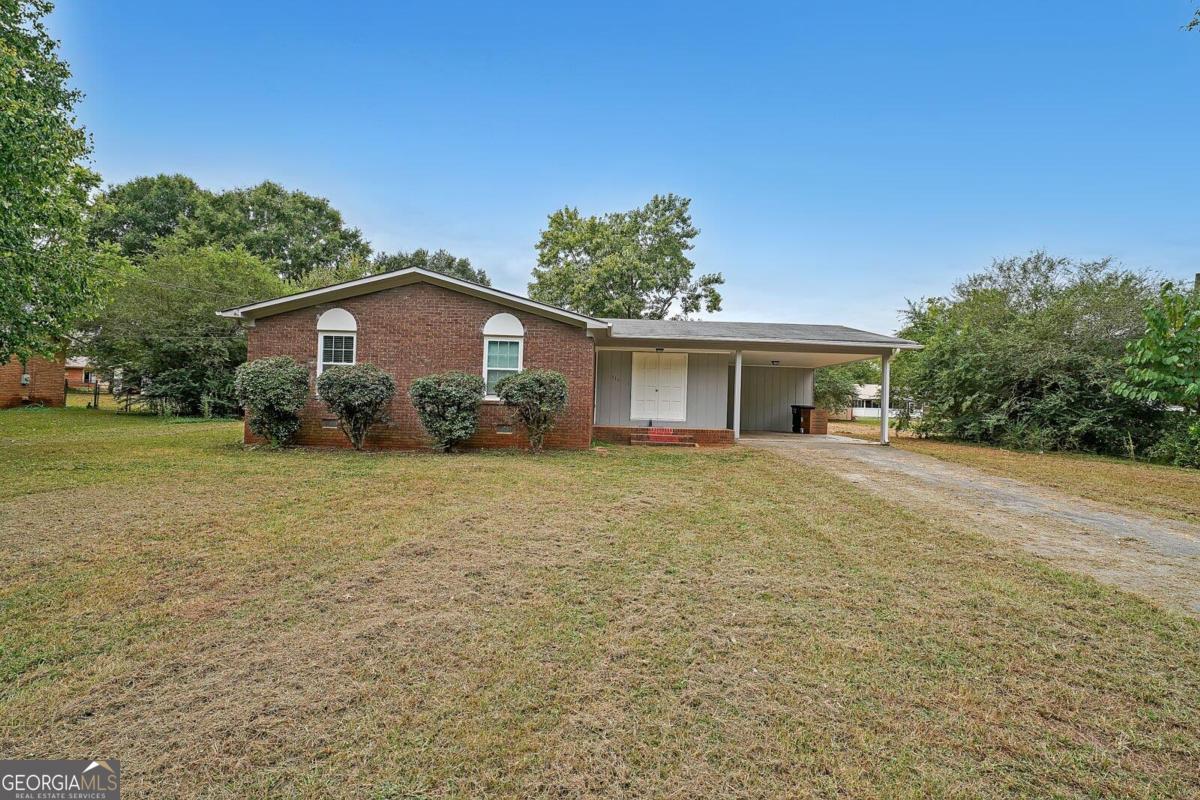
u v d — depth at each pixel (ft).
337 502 22.49
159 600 12.82
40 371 78.43
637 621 12.19
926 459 40.91
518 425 39.88
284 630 11.44
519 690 9.40
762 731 8.43
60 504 21.52
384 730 8.29
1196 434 17.30
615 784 7.29
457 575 14.73
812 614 12.73
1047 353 51.96
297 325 39.11
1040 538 19.72
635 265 103.45
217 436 46.09
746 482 28.99
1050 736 8.44
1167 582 15.39
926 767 7.70
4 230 29.71
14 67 30.86
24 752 7.70
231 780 7.22
